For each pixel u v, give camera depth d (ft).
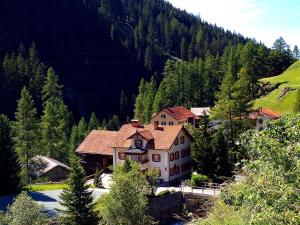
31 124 243.60
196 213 140.77
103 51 643.04
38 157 237.86
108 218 107.14
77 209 110.83
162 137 200.03
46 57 594.24
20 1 614.34
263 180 38.70
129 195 108.37
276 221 36.52
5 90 407.64
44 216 99.76
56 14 643.45
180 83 450.71
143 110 403.54
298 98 295.28
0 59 462.19
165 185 188.96
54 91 352.08
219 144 178.19
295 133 40.01
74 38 637.71
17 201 94.63
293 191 36.06
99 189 172.35
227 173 175.94
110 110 553.64
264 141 40.14
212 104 454.81
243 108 203.21
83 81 587.27
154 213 149.07
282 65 521.65
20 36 588.91
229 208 60.70
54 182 203.82
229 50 535.60
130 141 205.67
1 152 168.04
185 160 209.15
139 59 655.35
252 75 332.19
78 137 315.78
